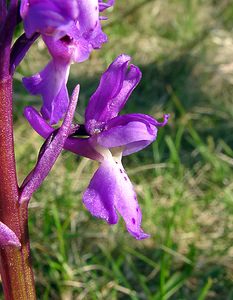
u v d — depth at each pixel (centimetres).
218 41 20
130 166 16
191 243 13
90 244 13
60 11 6
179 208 13
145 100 18
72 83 18
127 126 7
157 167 15
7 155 7
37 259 12
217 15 21
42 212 13
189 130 17
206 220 14
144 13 21
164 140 16
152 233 13
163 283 11
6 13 6
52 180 14
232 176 15
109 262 13
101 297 12
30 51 18
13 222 7
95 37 6
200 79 18
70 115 7
